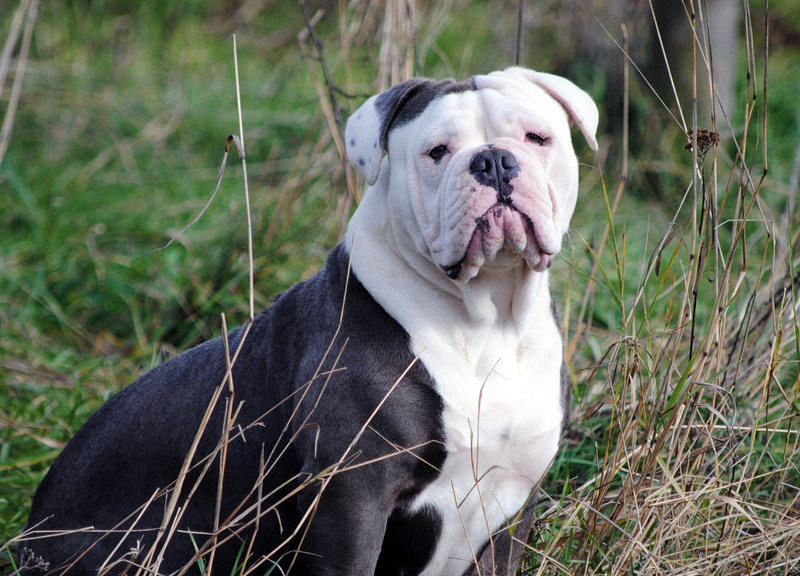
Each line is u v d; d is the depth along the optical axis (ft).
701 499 18.81
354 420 16.12
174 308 30.94
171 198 38.01
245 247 31.22
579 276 29.32
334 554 16.35
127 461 18.35
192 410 18.03
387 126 16.63
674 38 36.50
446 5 33.37
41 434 24.86
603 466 18.48
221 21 58.08
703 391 20.12
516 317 16.80
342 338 16.49
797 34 50.93
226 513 17.87
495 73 17.49
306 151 34.60
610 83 38.88
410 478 16.47
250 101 45.93
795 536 18.47
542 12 42.11
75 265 33.37
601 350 25.95
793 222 27.61
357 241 17.08
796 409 20.34
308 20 26.05
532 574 18.86
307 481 15.72
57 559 18.63
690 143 18.99
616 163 37.88
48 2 52.65
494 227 15.25
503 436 16.70
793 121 39.50
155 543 15.99
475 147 15.75
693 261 19.04
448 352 16.40
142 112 44.45
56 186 38.11
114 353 29.99
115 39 51.96
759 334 22.22
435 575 17.63
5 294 31.89
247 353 18.16
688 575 17.65
